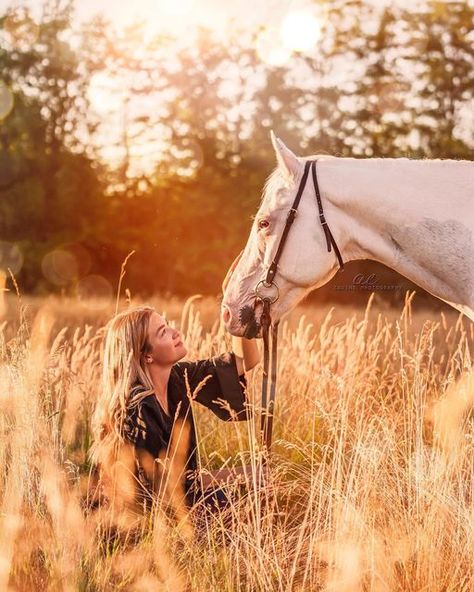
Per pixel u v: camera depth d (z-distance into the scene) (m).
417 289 19.47
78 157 33.09
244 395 3.85
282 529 3.49
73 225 32.69
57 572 2.82
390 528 3.19
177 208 31.45
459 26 25.08
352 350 5.37
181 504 3.30
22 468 3.30
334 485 3.34
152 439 3.35
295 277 3.60
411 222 3.47
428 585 2.83
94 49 32.66
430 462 3.45
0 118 33.12
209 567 3.01
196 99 32.50
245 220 30.59
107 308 13.14
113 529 3.38
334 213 3.57
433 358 6.15
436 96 25.44
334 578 2.84
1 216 32.59
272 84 29.67
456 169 3.51
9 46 32.69
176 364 3.90
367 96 26.62
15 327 6.01
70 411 3.93
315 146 28.00
